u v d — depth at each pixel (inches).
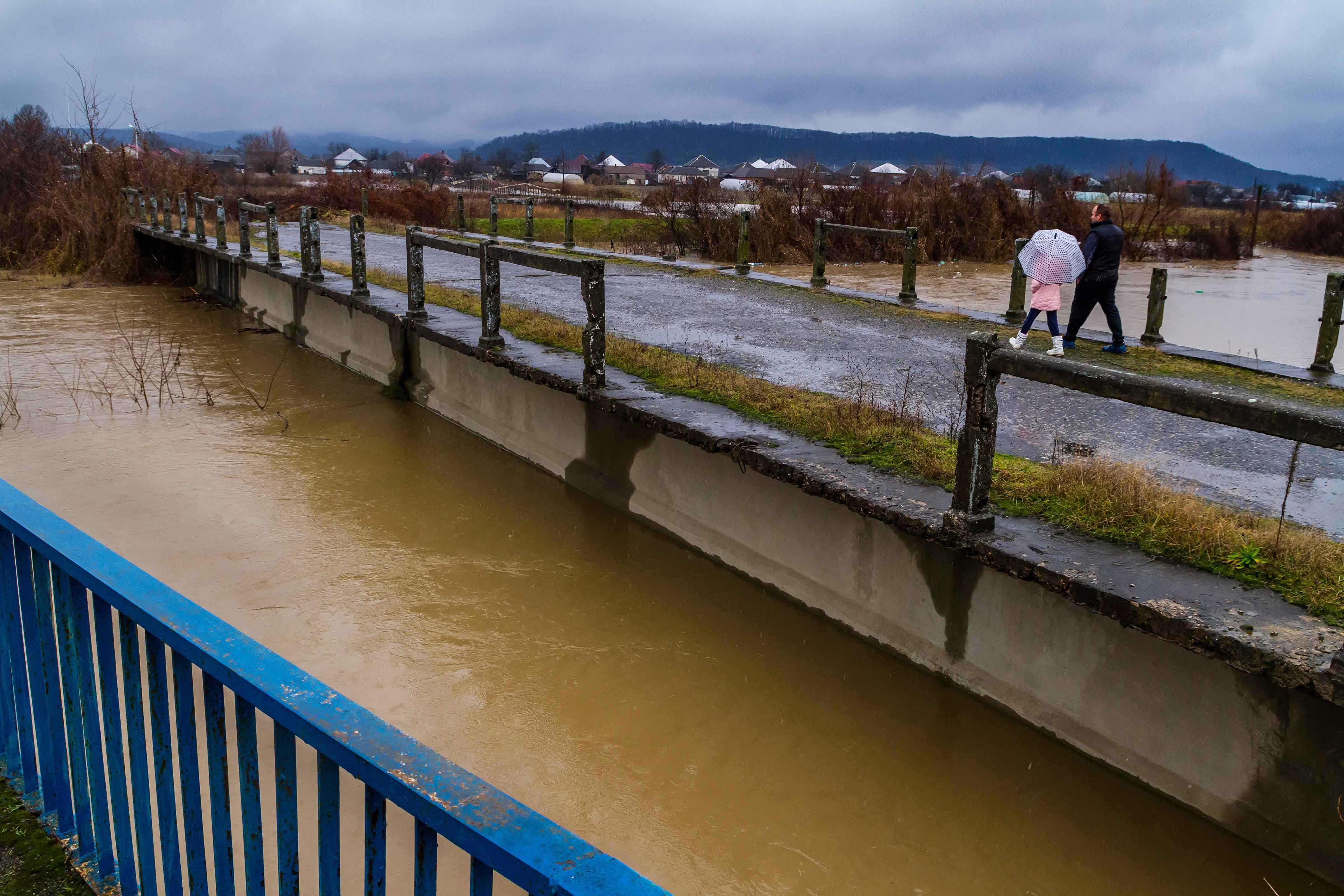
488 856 58.9
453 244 370.9
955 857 168.4
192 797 95.5
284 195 1600.6
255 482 331.9
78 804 118.0
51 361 492.4
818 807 180.4
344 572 266.8
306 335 542.3
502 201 1966.0
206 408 418.3
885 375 337.4
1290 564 173.2
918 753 195.5
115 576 97.0
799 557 248.5
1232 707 161.6
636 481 305.9
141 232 775.7
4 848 121.3
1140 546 184.7
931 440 249.0
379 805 69.6
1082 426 284.7
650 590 260.5
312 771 179.3
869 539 227.5
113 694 105.7
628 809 177.5
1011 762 191.2
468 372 393.4
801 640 235.8
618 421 310.3
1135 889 161.2
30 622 121.2
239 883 146.6
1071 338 406.3
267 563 269.4
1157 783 172.9
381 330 457.4
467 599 253.9
